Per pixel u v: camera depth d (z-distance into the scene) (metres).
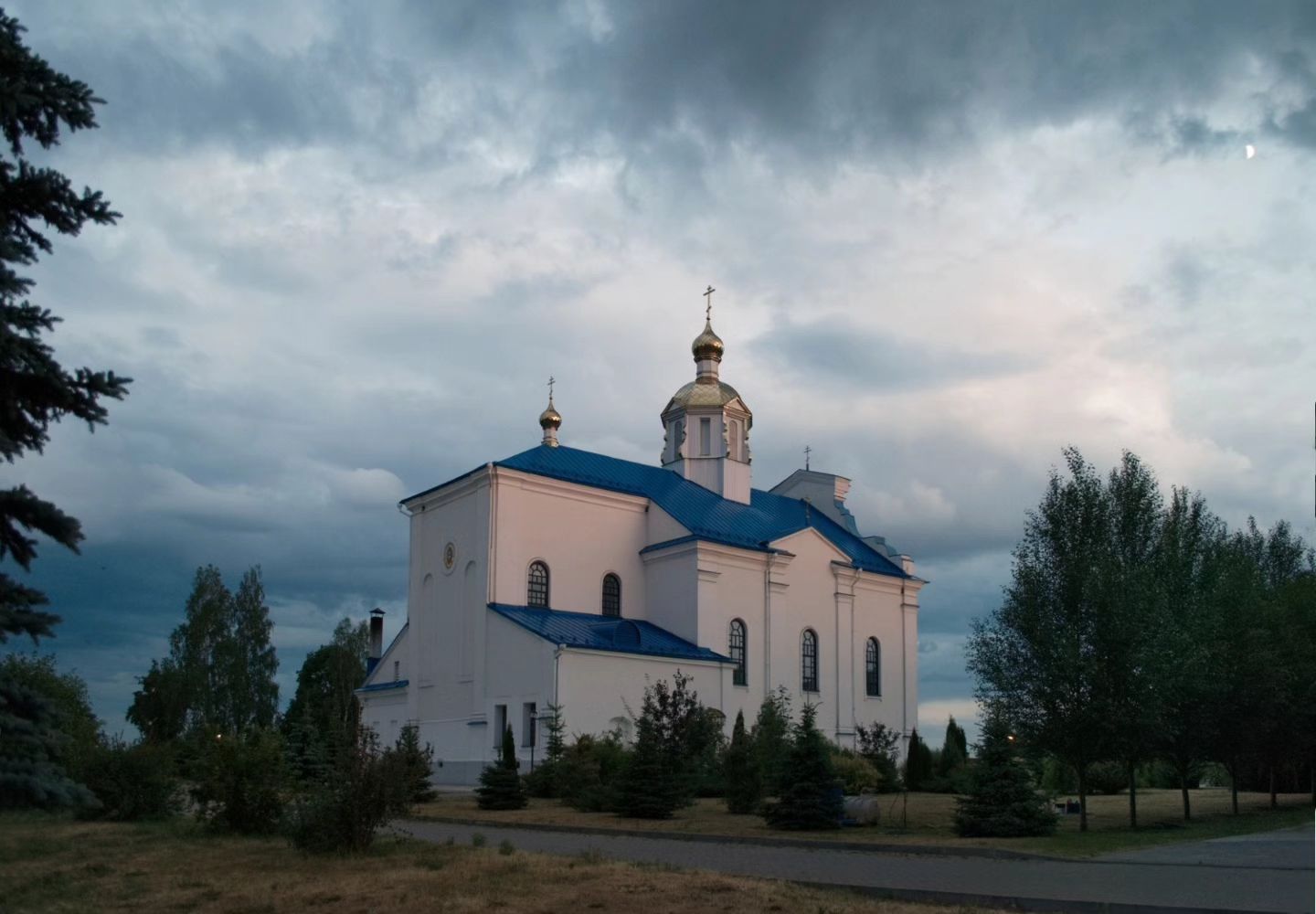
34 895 15.47
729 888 15.16
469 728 48.16
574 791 34.69
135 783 26.88
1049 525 28.59
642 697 46.69
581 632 48.19
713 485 61.06
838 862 19.58
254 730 25.09
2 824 25.58
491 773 32.59
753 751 31.56
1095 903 14.05
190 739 41.97
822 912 13.51
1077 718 26.50
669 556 53.66
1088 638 27.08
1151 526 32.88
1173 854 20.75
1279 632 34.81
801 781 26.27
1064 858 19.97
